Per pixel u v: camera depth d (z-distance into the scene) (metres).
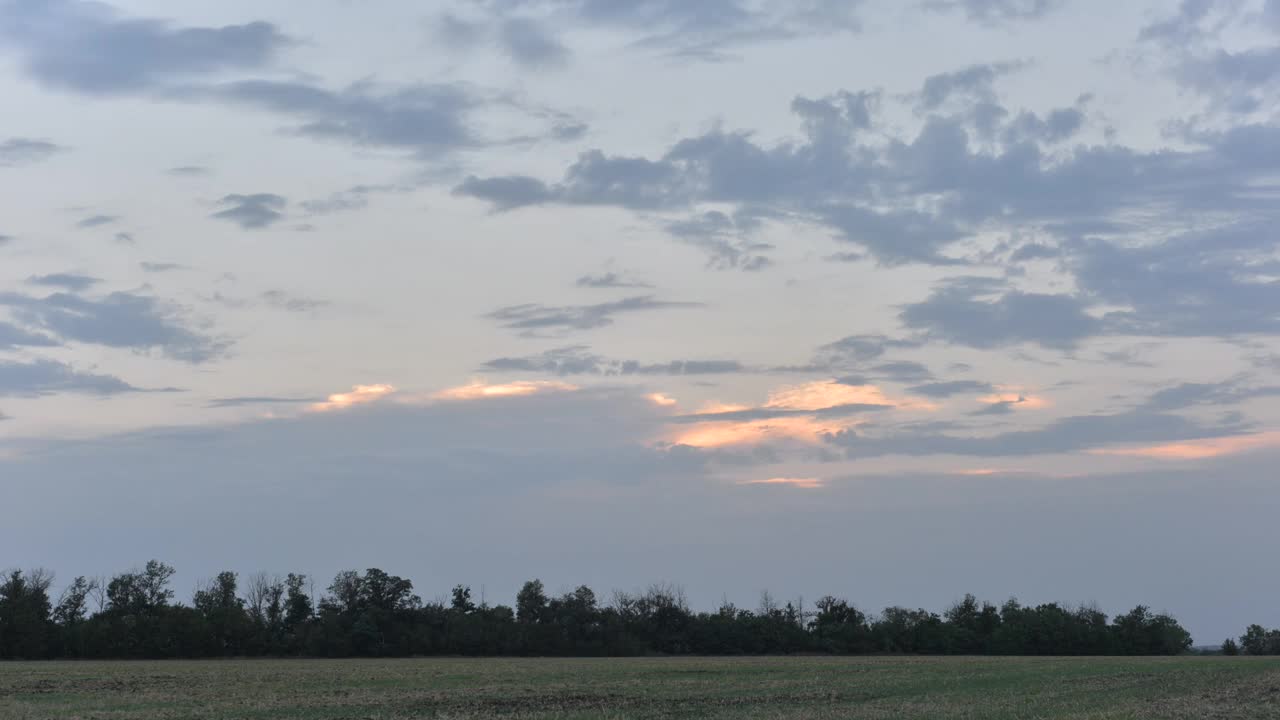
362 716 51.75
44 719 49.94
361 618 177.12
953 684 78.81
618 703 60.50
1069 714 51.06
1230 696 63.88
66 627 164.12
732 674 98.38
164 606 172.88
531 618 196.12
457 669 113.56
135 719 50.19
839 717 50.53
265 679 89.00
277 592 186.12
